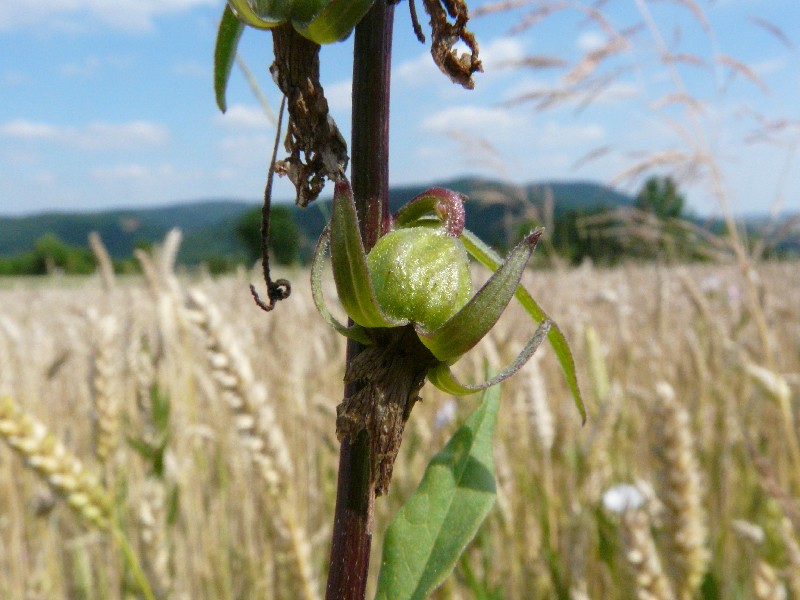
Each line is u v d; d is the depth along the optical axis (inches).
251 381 123.3
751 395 206.2
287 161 55.9
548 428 157.8
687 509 107.7
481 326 49.2
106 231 5162.4
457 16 55.7
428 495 62.8
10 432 106.6
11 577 200.2
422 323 53.1
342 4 49.9
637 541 103.5
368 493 53.5
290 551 122.1
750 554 152.1
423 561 61.1
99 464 158.7
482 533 145.1
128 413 193.6
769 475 124.3
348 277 48.8
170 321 190.9
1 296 635.5
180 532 189.9
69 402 255.1
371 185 55.3
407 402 52.4
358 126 55.0
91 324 148.6
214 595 185.3
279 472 122.0
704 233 197.2
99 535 154.3
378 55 54.2
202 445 222.5
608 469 172.1
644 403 192.4
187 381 198.1
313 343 249.8
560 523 165.8
